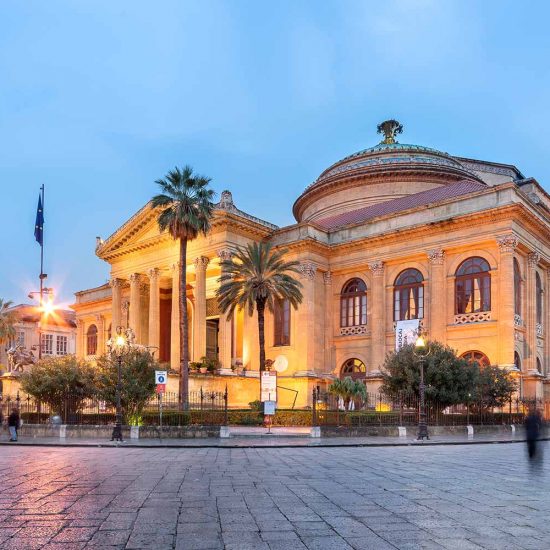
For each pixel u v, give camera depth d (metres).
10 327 72.50
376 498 11.20
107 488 12.45
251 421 35.72
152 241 53.47
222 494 11.67
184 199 40.75
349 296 49.09
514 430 34.34
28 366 57.41
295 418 35.50
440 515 9.59
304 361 46.84
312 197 65.00
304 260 48.09
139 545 7.73
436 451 22.36
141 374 32.56
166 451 22.17
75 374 34.19
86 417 33.38
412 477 14.29
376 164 59.44
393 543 7.81
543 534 8.30
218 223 48.19
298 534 8.31
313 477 14.30
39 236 59.12
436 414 33.88
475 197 41.81
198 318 48.97
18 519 9.27
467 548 7.57
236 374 46.78
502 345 38.84
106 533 8.37
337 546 7.66
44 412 36.53
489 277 40.97
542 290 45.25
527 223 41.56
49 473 15.09
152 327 53.03
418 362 32.62
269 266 40.84
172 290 57.84
